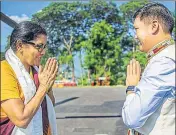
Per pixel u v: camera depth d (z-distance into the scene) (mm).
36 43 1849
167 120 1548
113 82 26016
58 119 8023
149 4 1666
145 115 1536
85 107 10438
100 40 25594
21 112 1724
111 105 10836
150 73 1528
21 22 1889
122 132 6414
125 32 25344
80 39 26250
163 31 1602
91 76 26469
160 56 1547
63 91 18453
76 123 7473
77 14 25578
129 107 1573
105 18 26328
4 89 1757
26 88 1840
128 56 24875
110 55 25781
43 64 1953
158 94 1497
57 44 25609
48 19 23344
